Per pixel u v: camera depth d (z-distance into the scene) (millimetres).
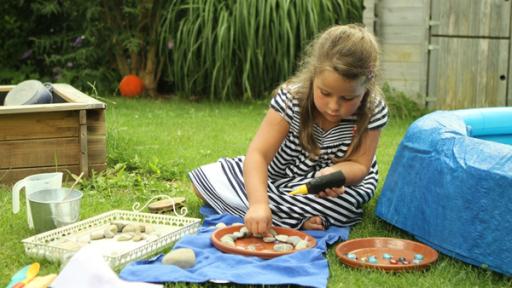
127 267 2195
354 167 2662
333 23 6281
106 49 6895
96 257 2074
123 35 6707
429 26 5855
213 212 2943
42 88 3686
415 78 5988
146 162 3799
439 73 5891
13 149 3361
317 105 2436
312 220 2732
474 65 5766
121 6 6789
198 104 6273
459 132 2623
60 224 2613
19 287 2033
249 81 6324
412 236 2729
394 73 6074
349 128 2699
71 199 2646
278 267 2193
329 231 2697
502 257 2248
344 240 2631
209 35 6207
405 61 6008
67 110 3402
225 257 2299
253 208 2461
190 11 6336
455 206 2412
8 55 7234
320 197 2756
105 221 2746
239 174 2920
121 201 3129
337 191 2652
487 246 2293
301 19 6125
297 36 6258
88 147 3488
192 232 2633
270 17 6176
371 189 2857
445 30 5820
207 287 2111
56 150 3434
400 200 2729
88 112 3479
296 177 2846
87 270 2025
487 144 2414
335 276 2230
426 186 2580
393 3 5996
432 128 2684
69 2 6934
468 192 2365
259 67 6258
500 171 2277
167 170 3668
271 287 2098
